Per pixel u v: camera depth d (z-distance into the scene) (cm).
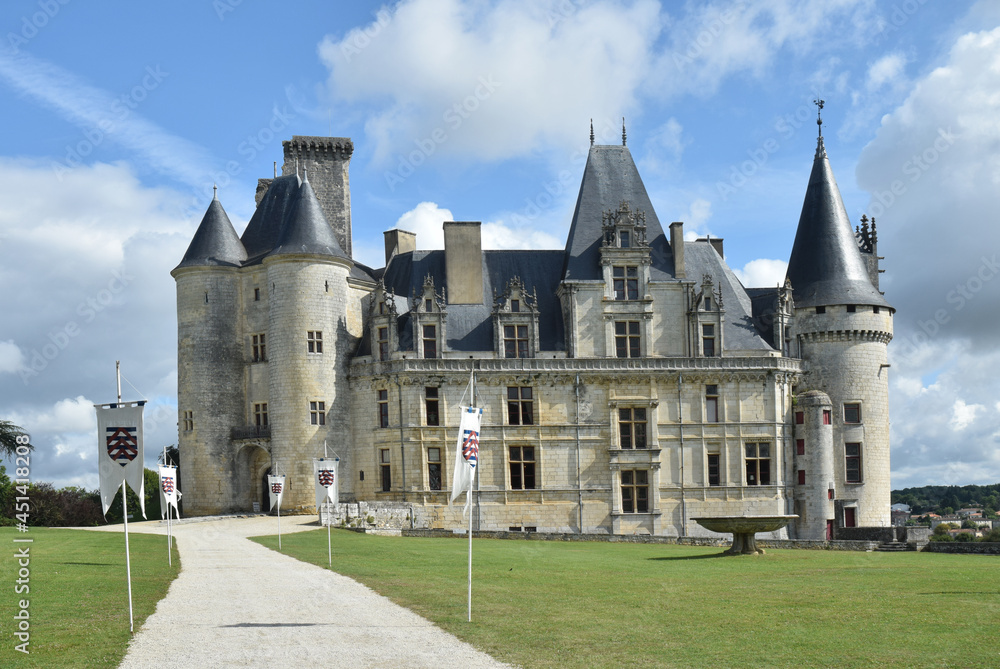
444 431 7800
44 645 2258
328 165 9806
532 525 7788
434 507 7706
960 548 5859
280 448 7869
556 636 2362
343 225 9762
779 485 8000
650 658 2133
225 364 8319
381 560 4259
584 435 7919
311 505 7781
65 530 6600
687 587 3319
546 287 8462
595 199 8506
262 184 9906
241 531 6297
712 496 7944
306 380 7875
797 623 2555
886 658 2130
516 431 7844
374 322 8031
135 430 2539
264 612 2702
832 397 8200
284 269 7962
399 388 7831
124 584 3291
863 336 8244
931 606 2842
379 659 2116
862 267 8456
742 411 8031
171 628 2459
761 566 4247
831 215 8500
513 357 7994
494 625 2500
